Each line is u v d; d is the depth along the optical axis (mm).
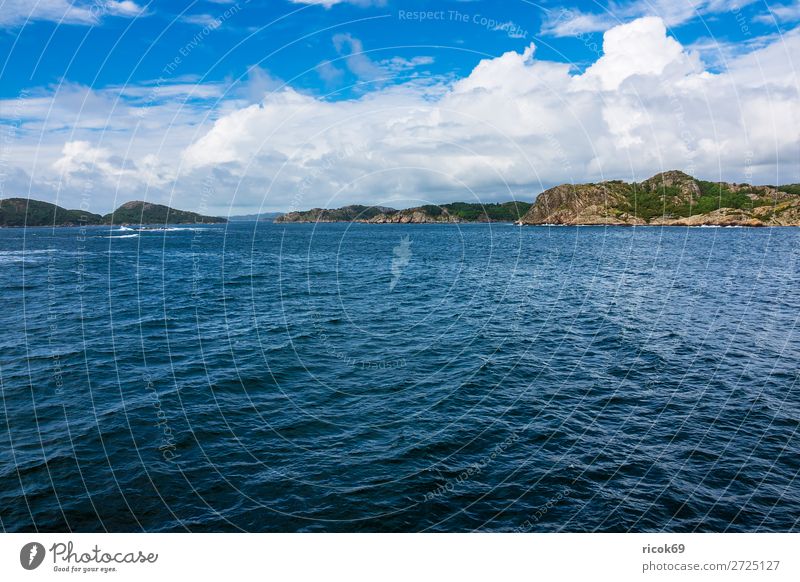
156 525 9883
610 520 10172
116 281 41812
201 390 16453
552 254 63062
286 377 17719
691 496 10922
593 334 23578
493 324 25625
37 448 12531
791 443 13109
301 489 11062
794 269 49562
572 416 14688
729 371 18438
